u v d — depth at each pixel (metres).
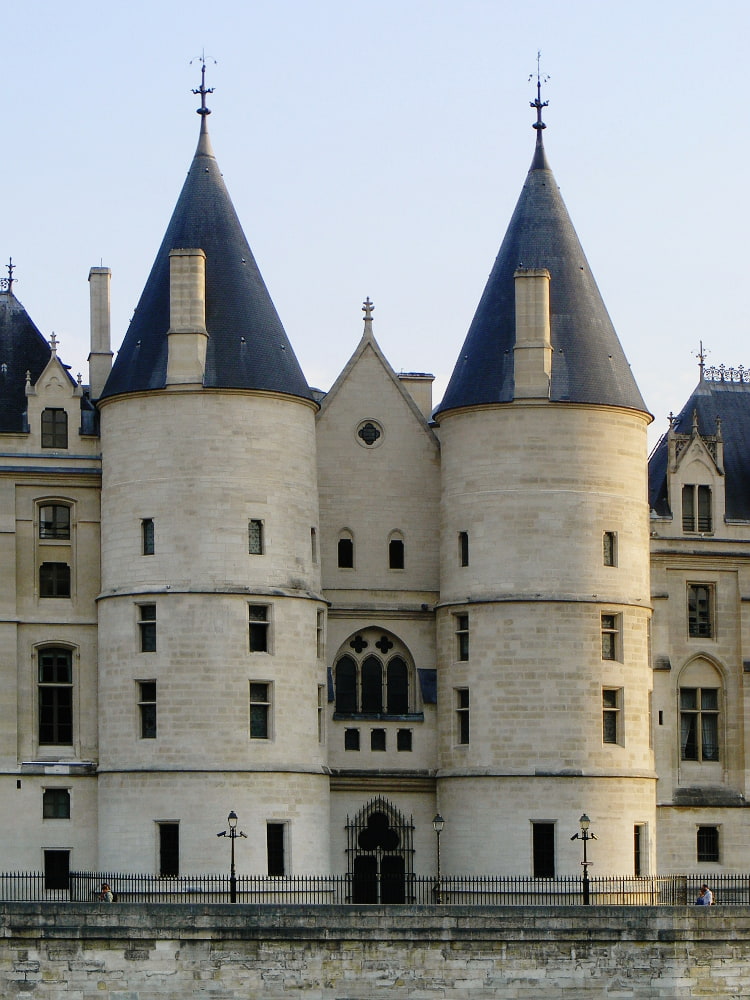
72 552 86.56
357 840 87.44
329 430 89.56
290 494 85.12
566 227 89.38
